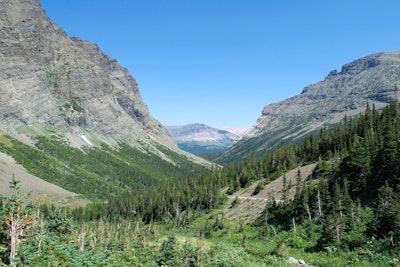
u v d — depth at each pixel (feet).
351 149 315.58
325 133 479.82
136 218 499.10
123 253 112.78
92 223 455.63
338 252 175.32
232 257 176.14
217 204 412.77
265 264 171.94
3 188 510.58
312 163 419.95
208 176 552.00
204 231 318.24
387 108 413.59
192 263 144.97
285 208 276.82
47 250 99.71
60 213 171.73
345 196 231.91
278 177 422.00
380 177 239.71
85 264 98.27
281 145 522.47
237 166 564.71
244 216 332.60
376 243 169.58
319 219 235.20
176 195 485.56
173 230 375.86
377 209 199.00
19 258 88.99
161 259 142.00
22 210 96.12
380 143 290.35
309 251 194.90
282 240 214.90
